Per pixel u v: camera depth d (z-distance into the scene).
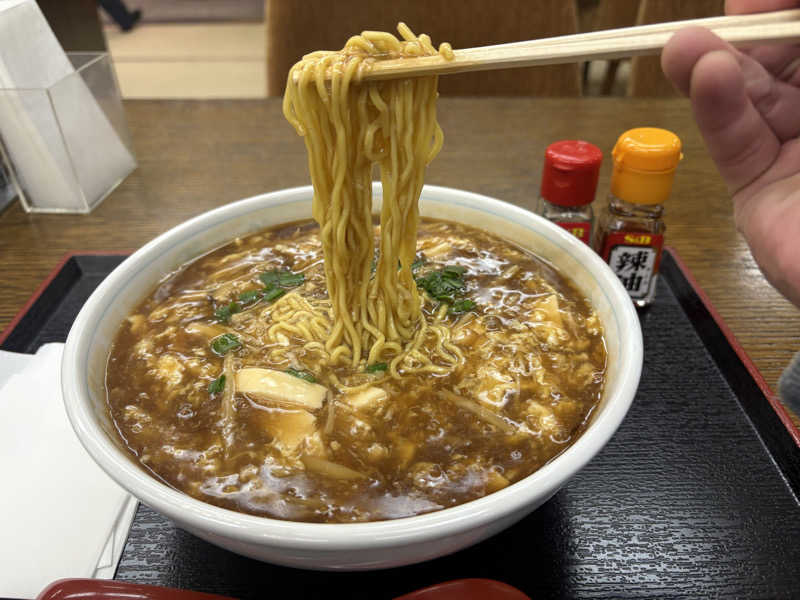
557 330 0.27
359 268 0.27
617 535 0.24
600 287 0.27
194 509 0.18
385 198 0.26
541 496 0.18
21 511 0.24
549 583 0.22
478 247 0.32
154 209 0.44
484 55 0.22
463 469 0.22
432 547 0.18
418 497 0.21
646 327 0.34
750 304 0.35
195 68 1.32
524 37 0.59
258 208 0.33
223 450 0.23
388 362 0.26
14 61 0.40
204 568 0.23
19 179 0.43
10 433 0.27
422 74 0.22
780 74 0.24
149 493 0.18
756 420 0.28
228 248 0.33
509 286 0.30
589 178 0.33
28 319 0.34
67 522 0.23
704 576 0.22
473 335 0.27
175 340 0.27
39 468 0.25
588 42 0.22
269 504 0.21
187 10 1.69
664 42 0.20
